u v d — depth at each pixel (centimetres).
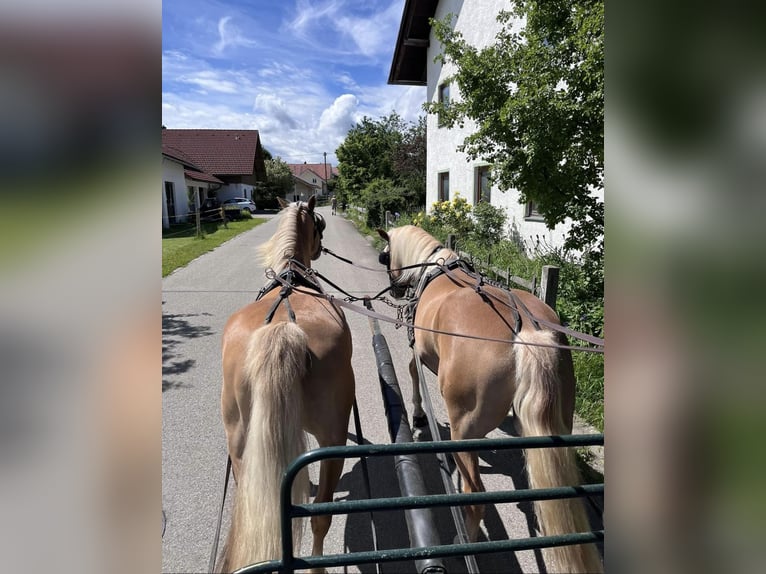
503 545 146
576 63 484
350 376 227
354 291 880
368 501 136
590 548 176
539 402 193
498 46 580
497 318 229
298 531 188
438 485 319
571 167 500
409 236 389
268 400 180
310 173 9281
